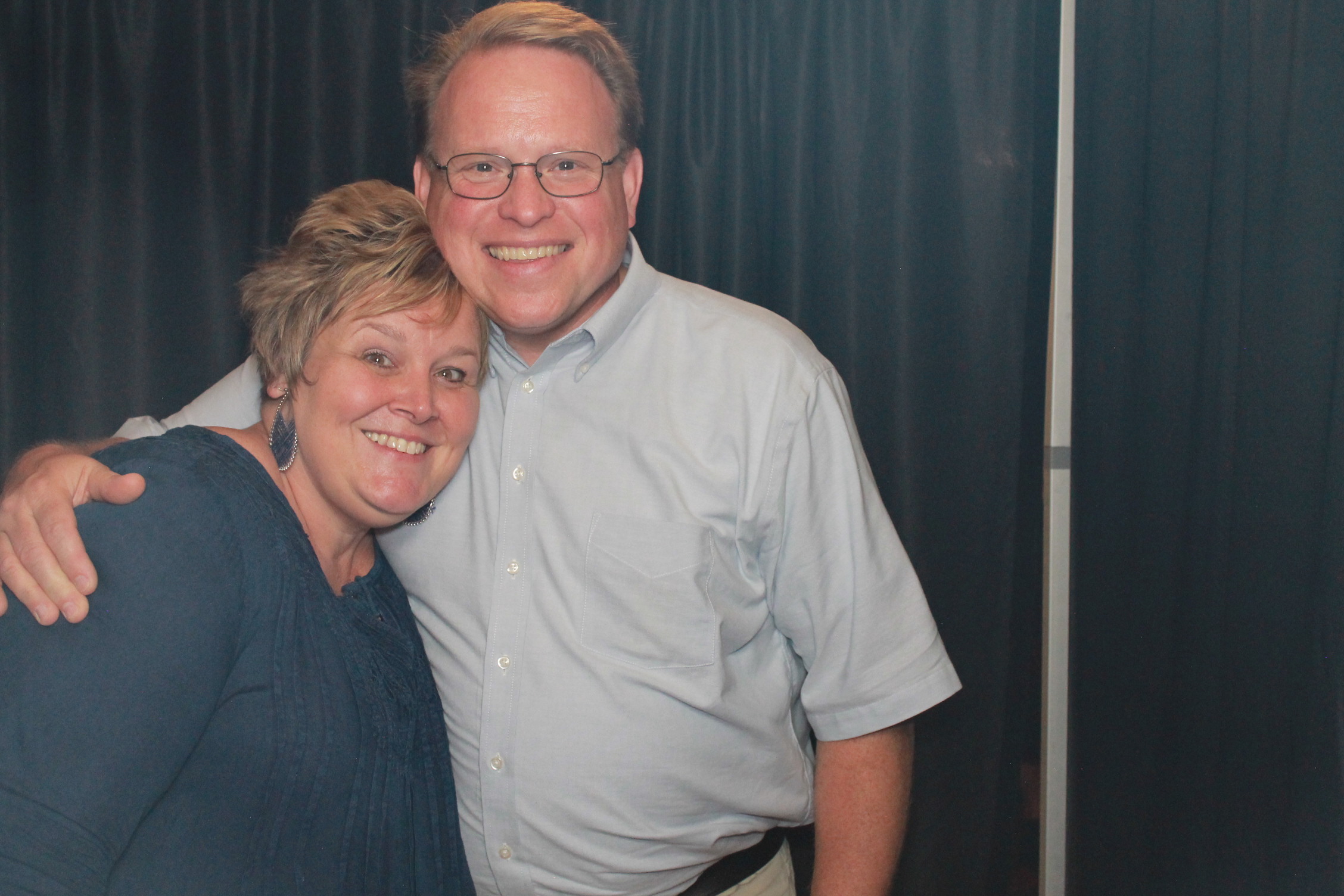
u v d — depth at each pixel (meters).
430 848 1.15
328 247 1.04
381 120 1.97
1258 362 1.22
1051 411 1.66
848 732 1.25
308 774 0.96
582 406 1.22
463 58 1.14
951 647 1.84
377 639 1.11
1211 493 1.32
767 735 1.28
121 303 1.96
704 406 1.21
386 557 1.29
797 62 1.84
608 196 1.15
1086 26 1.58
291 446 1.06
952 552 1.83
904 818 1.29
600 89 1.15
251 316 1.07
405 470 1.07
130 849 0.88
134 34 1.94
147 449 0.97
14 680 0.81
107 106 1.94
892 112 1.80
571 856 1.20
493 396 1.25
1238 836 1.25
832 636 1.23
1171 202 1.39
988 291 1.77
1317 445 1.14
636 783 1.18
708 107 1.88
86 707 0.81
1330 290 1.12
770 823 1.32
